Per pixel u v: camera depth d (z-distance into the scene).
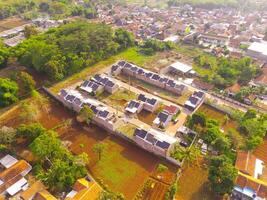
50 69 120.88
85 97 114.62
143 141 91.19
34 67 127.94
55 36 145.00
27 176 80.75
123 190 78.44
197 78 132.75
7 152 87.31
